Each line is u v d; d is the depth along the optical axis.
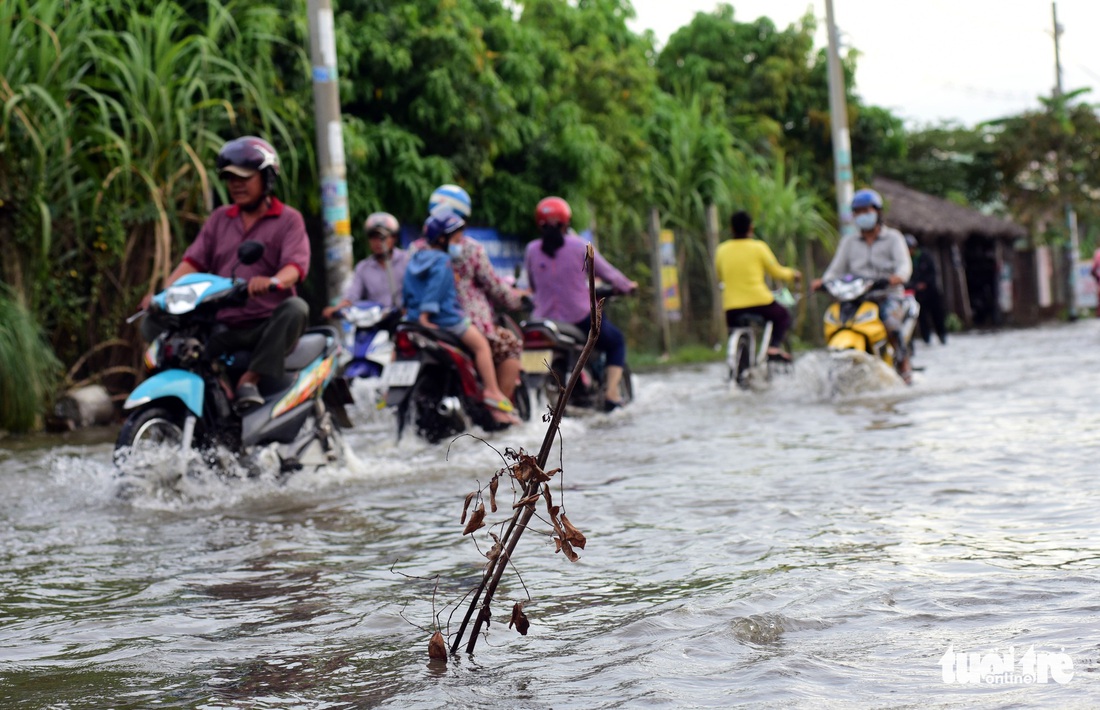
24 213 17.23
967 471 9.45
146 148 18.75
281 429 10.54
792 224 37.69
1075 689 4.15
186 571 7.09
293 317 10.27
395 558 7.22
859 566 6.31
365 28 24.12
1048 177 66.00
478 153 25.62
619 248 31.08
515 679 4.63
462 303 13.81
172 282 10.46
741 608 5.52
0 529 8.74
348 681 4.71
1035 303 65.94
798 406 16.08
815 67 48.75
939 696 4.17
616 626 5.38
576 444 12.89
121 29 19.86
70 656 5.25
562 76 32.59
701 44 49.50
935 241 53.88
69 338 18.31
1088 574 5.87
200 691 4.65
